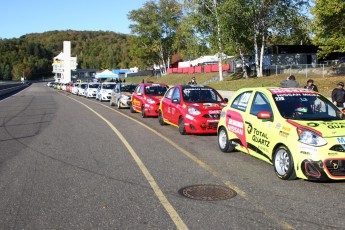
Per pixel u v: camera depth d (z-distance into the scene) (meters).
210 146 10.05
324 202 5.56
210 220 4.89
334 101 13.00
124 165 7.92
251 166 7.78
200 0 42.19
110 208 5.36
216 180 6.77
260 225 4.71
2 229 4.65
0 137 11.67
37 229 4.64
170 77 69.50
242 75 49.22
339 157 6.07
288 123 6.72
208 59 71.88
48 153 9.20
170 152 9.27
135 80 85.69
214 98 12.65
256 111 7.81
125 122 15.48
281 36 41.69
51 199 5.77
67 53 127.44
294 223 4.77
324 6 31.70
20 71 197.62
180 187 6.35
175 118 12.62
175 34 77.44
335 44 33.47
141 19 80.69
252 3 38.53
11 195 5.97
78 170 7.52
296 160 6.34
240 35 41.34
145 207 5.39
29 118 17.28
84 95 40.06
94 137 11.62
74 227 4.70
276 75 40.31
